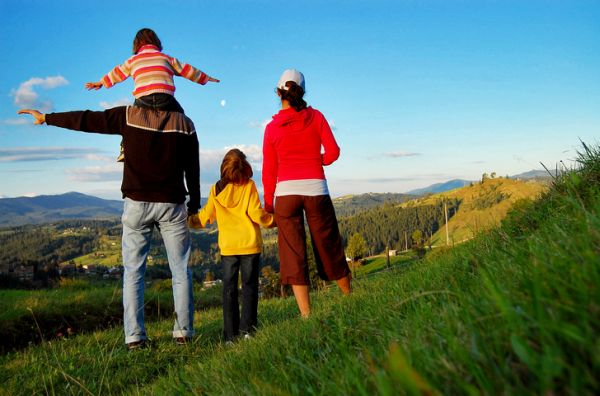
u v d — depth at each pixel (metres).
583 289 0.98
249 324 4.50
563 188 2.96
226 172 4.59
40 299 7.76
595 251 1.21
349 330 2.22
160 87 4.42
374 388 1.23
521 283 1.32
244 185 4.65
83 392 3.30
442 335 1.26
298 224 3.98
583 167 3.04
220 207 4.66
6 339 6.17
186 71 4.61
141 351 4.16
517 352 0.87
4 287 11.95
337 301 3.51
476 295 1.51
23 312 6.77
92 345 4.88
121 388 3.36
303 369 1.69
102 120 4.24
